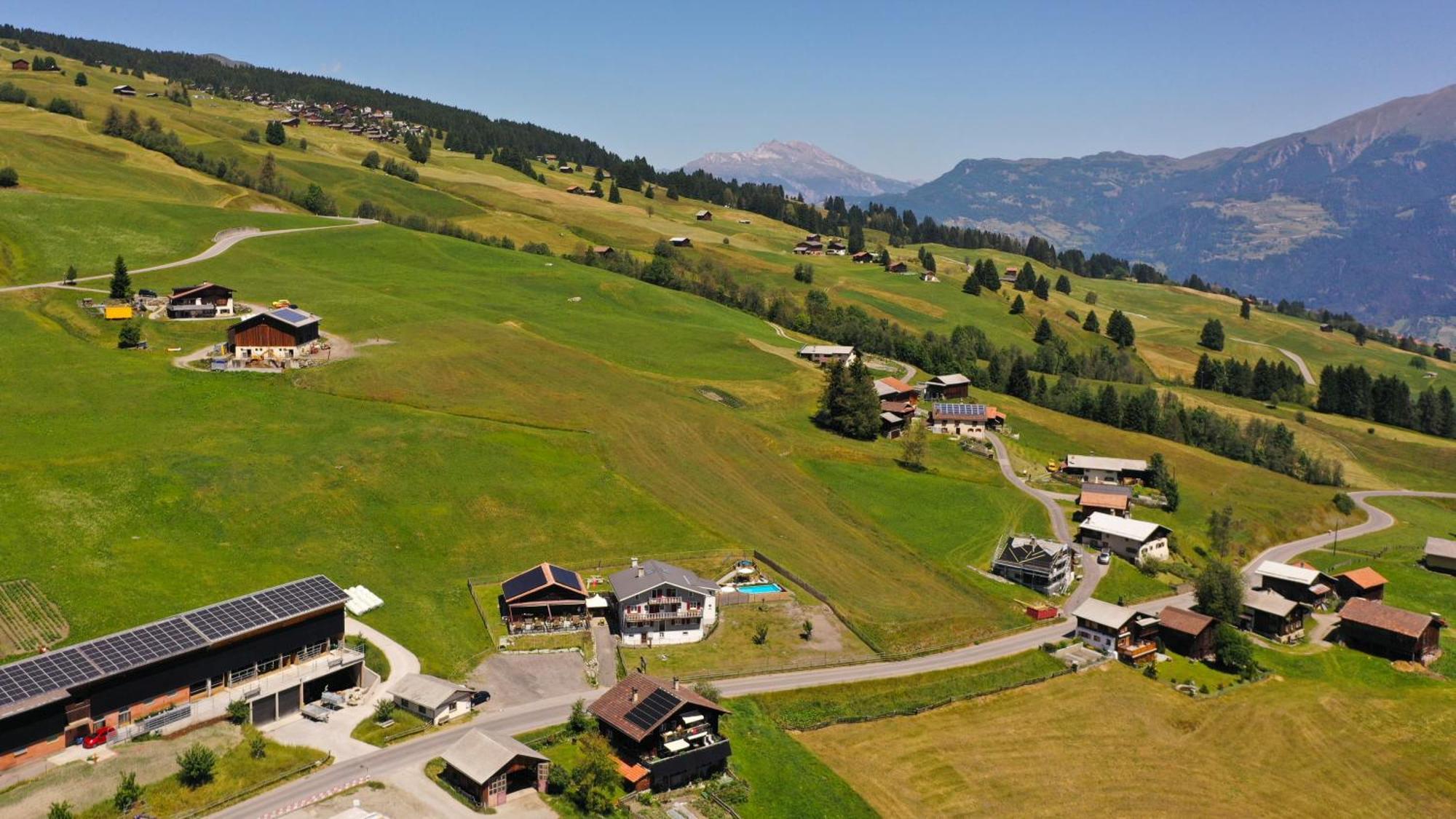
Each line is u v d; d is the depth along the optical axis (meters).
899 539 140.62
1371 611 131.00
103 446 120.81
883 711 95.88
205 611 84.00
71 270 185.88
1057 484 180.62
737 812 76.44
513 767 75.19
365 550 110.62
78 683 72.75
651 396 171.88
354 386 152.75
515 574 112.00
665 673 97.12
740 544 127.81
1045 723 98.31
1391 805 91.19
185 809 68.06
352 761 76.44
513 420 150.25
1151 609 133.62
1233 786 91.38
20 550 96.56
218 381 146.75
